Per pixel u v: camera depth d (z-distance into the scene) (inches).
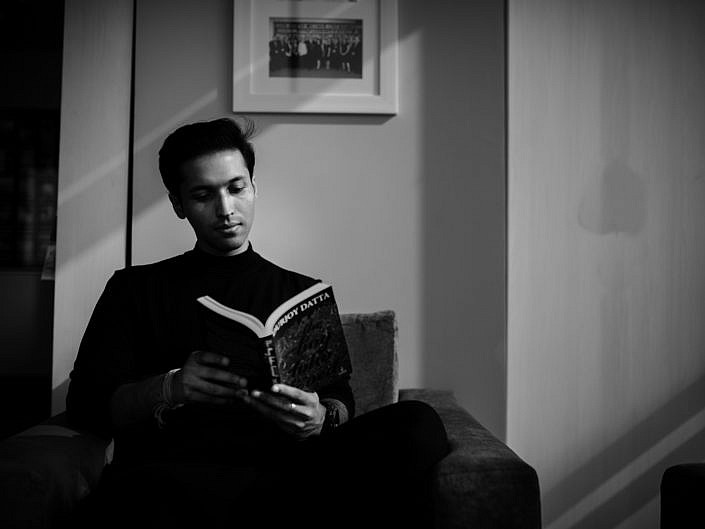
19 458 50.9
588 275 89.7
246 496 48.9
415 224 87.1
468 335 87.0
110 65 85.4
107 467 55.1
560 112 89.6
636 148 90.5
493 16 88.5
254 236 86.4
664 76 91.0
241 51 85.7
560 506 89.1
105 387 57.1
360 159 87.0
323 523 48.1
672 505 49.1
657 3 91.2
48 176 152.8
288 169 86.6
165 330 60.4
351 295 86.7
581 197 89.8
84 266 84.6
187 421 56.7
